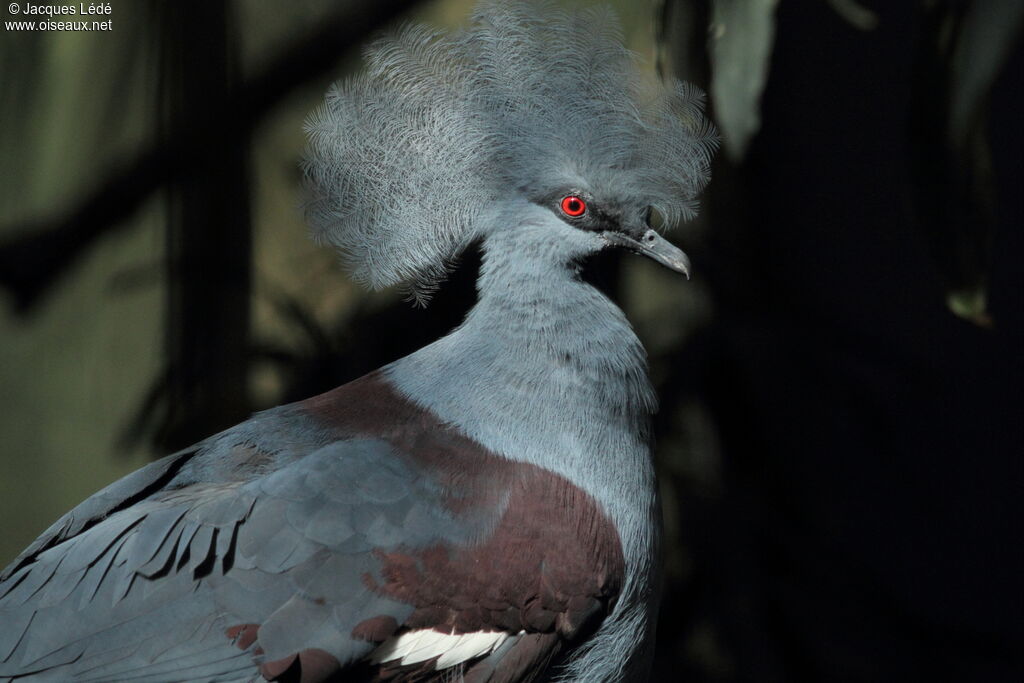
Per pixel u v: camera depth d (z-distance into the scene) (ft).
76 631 19.80
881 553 37.09
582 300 22.77
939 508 37.45
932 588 37.37
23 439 35.19
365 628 20.18
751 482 35.19
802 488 35.91
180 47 34.47
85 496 35.17
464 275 33.17
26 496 35.27
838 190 36.70
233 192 34.47
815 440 36.01
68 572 20.21
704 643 35.01
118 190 34.86
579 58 22.43
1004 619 37.37
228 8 34.47
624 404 22.79
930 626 35.65
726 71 22.90
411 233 22.59
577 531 21.75
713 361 34.91
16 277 35.06
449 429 22.16
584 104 22.45
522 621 21.40
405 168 22.48
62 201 35.06
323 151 22.59
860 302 36.88
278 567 20.02
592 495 22.31
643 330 34.86
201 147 34.55
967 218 23.35
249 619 19.79
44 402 35.19
